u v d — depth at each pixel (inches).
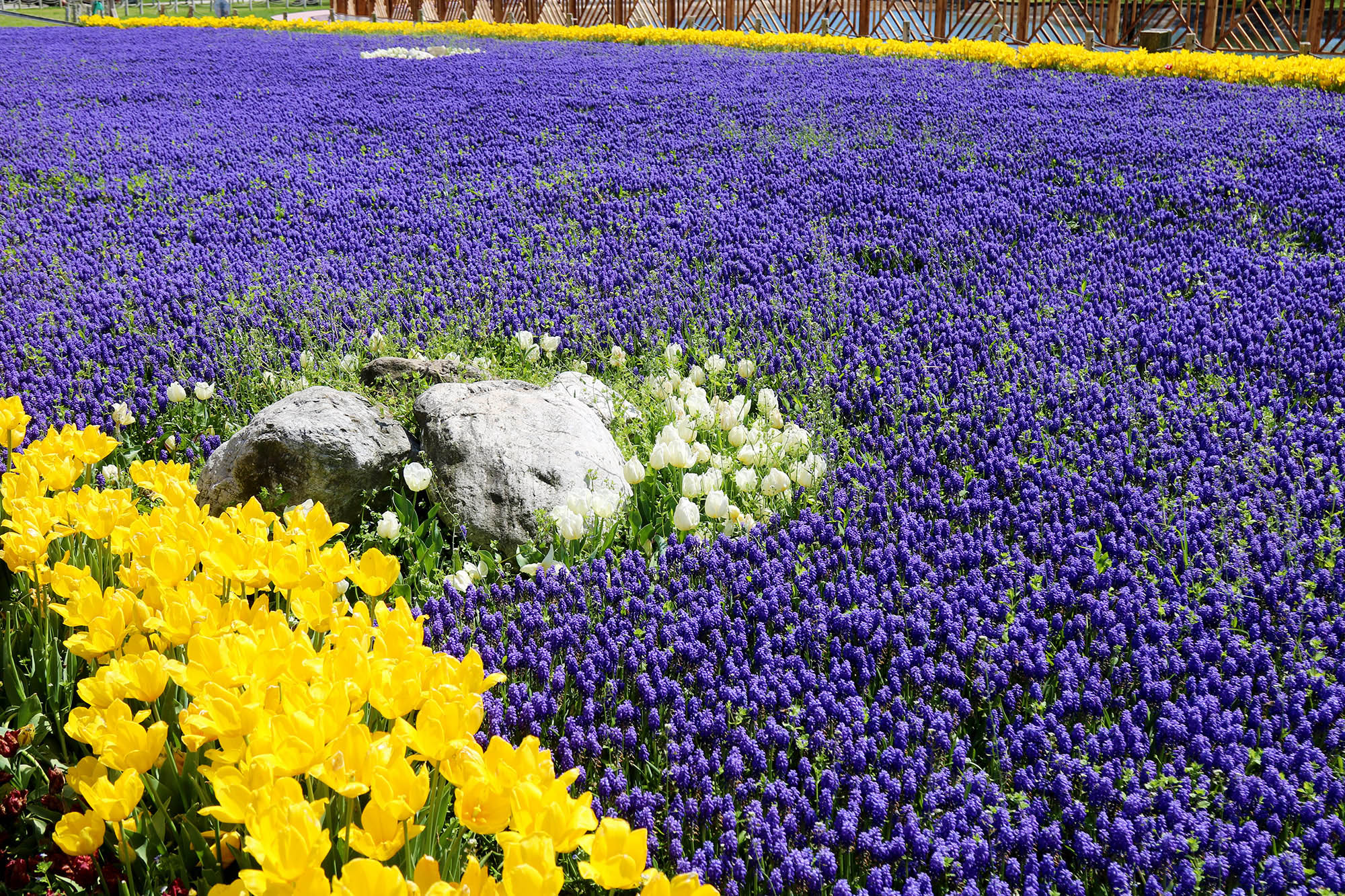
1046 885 100.8
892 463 196.1
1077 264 316.2
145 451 224.5
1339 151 448.1
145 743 88.5
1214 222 360.8
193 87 797.9
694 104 660.7
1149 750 120.6
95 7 1889.8
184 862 97.9
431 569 165.2
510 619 152.2
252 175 482.0
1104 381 231.1
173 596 102.2
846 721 123.5
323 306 293.6
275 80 837.2
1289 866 98.2
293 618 126.9
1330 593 147.4
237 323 275.7
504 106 673.6
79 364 254.1
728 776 114.7
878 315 281.3
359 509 188.2
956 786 111.7
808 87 716.0
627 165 485.4
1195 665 129.4
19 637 133.2
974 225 361.4
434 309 293.0
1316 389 222.4
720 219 385.7
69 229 387.9
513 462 180.5
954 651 136.7
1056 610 148.9
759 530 171.3
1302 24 899.4
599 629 142.9
